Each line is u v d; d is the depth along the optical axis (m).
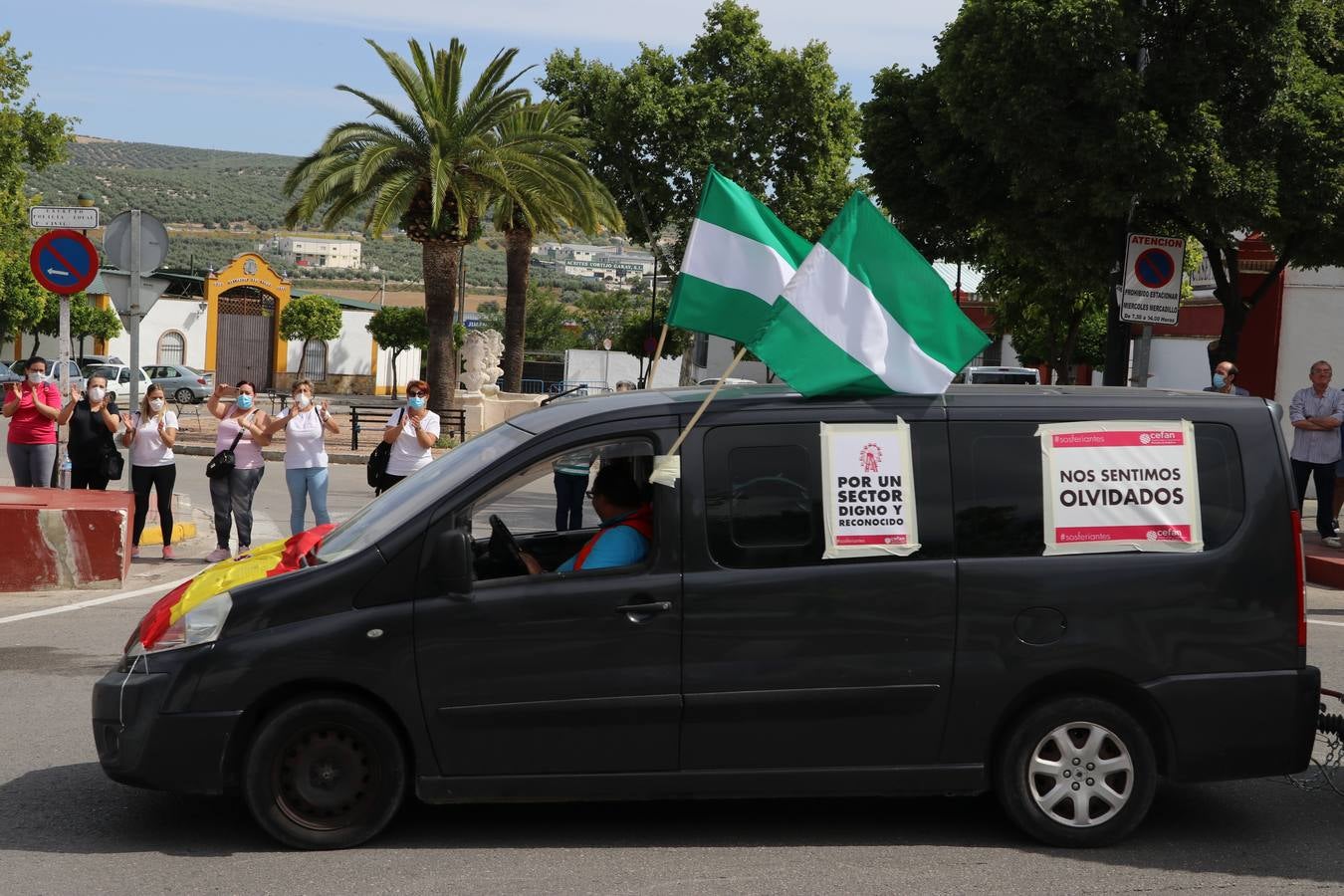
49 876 5.06
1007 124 16.67
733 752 5.41
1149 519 5.55
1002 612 5.45
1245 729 5.54
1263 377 22.78
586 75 44.97
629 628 5.32
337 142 29.86
